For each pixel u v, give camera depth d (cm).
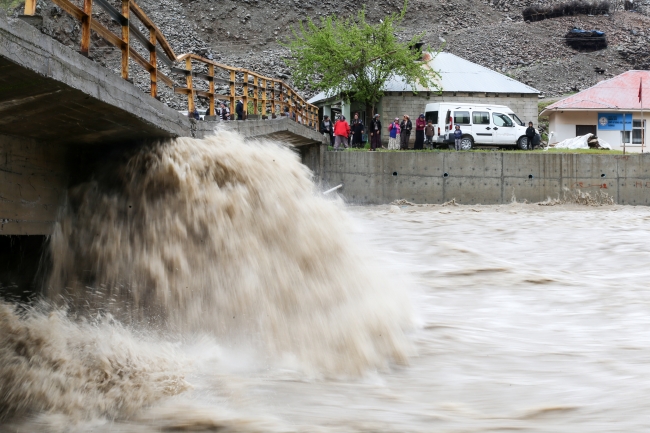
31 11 631
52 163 903
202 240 902
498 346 774
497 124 3728
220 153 959
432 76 4100
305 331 800
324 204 1010
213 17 8325
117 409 544
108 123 859
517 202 3522
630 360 707
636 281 1205
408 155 3512
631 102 4331
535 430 509
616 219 2645
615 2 9894
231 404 561
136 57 991
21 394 553
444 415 543
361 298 905
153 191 931
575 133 4347
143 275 891
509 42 8069
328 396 592
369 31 4028
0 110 696
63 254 921
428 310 953
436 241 1727
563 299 1040
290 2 8831
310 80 4219
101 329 743
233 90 1797
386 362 711
